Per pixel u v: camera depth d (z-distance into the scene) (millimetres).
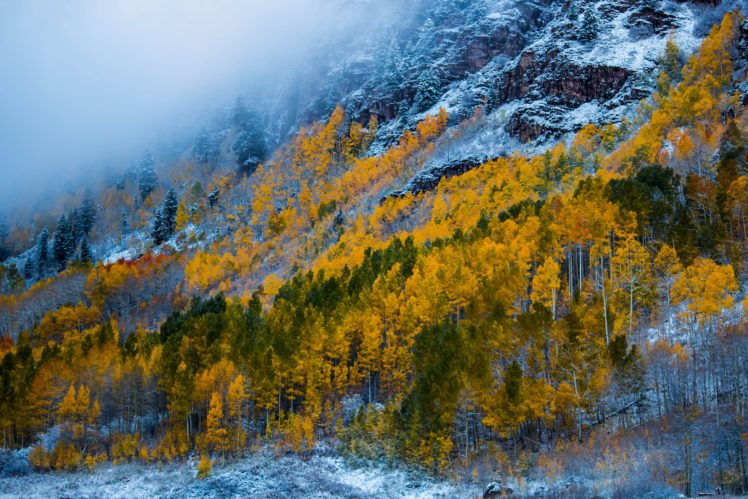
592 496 39656
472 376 51688
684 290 53875
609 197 71250
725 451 40312
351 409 65750
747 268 61906
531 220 73688
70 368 81375
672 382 49125
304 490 51969
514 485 45312
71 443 71188
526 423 54062
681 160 82500
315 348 67312
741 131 85000
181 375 70188
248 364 70500
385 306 71438
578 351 49062
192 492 55062
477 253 72188
